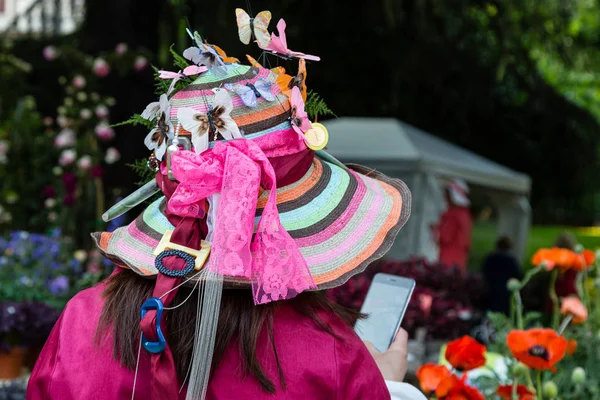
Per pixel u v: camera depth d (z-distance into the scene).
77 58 7.14
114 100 7.41
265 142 1.21
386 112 12.20
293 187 1.25
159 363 1.14
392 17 8.44
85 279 4.82
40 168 6.91
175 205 1.16
